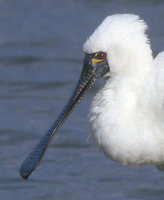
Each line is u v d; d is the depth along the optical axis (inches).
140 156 448.5
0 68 846.5
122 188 579.8
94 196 566.3
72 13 1002.7
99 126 447.5
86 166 619.8
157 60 461.4
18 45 914.1
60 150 648.4
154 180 593.6
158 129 446.6
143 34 458.0
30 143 654.5
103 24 461.4
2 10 1030.4
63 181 592.7
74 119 706.8
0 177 598.2
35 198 564.4
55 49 896.3
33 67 848.3
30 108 732.0
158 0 1008.9
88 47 464.1
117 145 443.2
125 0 1020.5
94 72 465.4
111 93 454.0
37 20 991.6
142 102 450.9
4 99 756.6
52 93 770.2
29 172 481.7
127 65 456.8
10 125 690.8
